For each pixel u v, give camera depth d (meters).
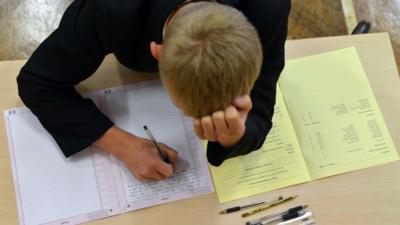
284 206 0.90
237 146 0.83
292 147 0.94
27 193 0.86
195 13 0.58
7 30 1.42
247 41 0.57
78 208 0.87
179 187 0.90
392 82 1.00
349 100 0.98
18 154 0.89
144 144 0.90
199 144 0.93
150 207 0.88
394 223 0.90
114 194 0.88
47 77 0.85
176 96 0.61
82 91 0.94
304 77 0.99
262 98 0.86
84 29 0.79
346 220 0.89
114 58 0.96
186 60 0.55
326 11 1.59
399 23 1.61
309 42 1.02
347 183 0.92
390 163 0.94
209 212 0.88
